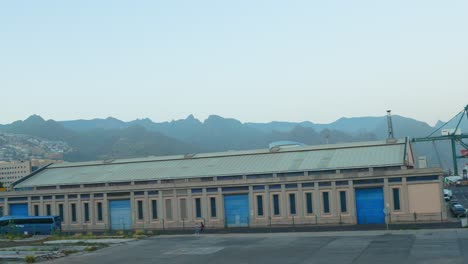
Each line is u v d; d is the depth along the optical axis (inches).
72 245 2679.6
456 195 5285.4
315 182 3432.6
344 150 3767.2
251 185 3563.0
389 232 2669.8
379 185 3309.5
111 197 3890.3
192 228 3639.3
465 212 3373.5
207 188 3661.4
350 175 3353.8
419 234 2487.7
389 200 3287.4
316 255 1969.7
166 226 3732.8
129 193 3846.0
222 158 4052.7
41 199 4084.6
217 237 2842.0
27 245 2802.7
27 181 4298.7
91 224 3924.7
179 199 3730.3
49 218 3777.1
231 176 3681.1
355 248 2098.9
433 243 2123.5
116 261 2065.7
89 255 2278.5
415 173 3240.7
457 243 2089.1
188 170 3900.1
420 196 3235.7
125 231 3599.9
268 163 3767.2
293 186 3486.7
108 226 3880.4
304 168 3545.8
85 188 3954.2
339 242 2327.8
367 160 3489.2
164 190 3759.8
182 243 2605.8
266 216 3526.1
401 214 3255.4
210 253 2182.6
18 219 3772.1
